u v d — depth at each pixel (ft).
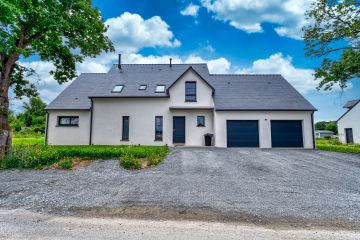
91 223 12.26
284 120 50.03
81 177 22.90
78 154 30.07
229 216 13.42
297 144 49.42
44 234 10.75
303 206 15.19
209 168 26.73
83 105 53.93
